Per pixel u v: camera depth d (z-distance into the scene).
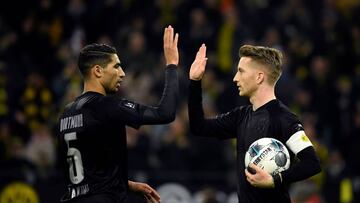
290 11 52.31
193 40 47.25
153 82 43.47
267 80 19.12
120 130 18.70
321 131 47.56
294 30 51.62
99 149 18.44
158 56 46.59
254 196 18.75
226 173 39.53
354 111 48.00
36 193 34.81
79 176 18.58
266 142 18.34
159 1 48.53
